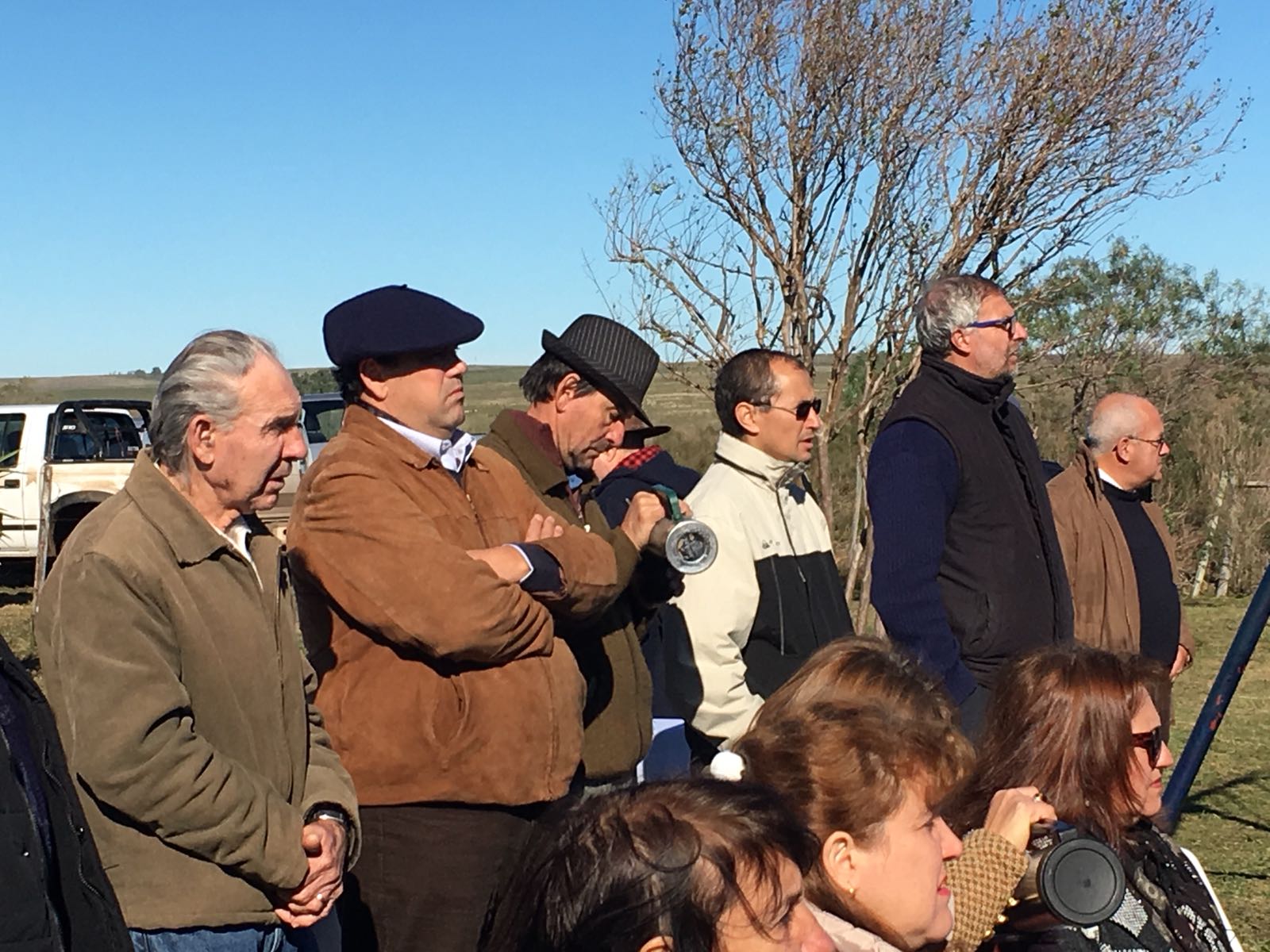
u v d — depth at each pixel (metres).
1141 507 5.02
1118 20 7.73
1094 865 2.21
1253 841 6.02
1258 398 15.06
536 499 3.36
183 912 2.41
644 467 5.18
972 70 7.85
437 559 2.83
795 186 7.95
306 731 2.73
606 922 1.44
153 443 2.60
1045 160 7.81
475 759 2.87
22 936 2.04
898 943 2.00
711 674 3.64
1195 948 2.49
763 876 1.48
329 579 2.89
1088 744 2.50
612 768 3.38
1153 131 7.87
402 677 2.89
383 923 2.91
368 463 2.96
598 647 3.40
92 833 2.40
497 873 2.91
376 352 2.98
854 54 7.73
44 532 10.51
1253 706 9.16
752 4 7.76
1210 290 13.75
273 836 2.47
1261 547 15.07
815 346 8.20
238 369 2.57
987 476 3.76
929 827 2.03
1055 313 10.61
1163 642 4.98
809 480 9.35
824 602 3.91
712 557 3.26
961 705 3.58
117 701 2.35
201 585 2.53
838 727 2.02
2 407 14.47
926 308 3.87
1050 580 3.86
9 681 2.20
